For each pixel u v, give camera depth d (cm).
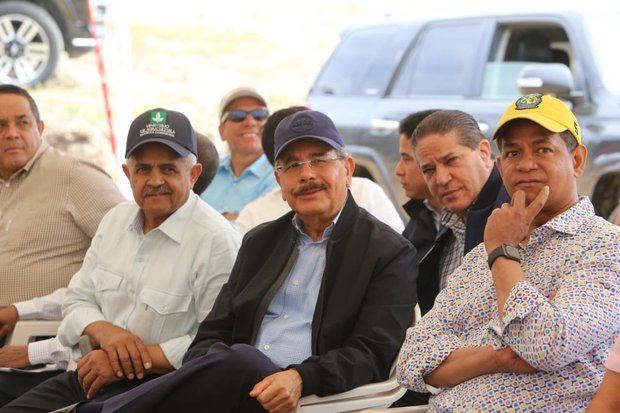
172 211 459
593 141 797
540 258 328
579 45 836
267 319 415
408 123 480
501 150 342
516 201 325
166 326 448
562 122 329
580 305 307
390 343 386
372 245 402
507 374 325
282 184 417
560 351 303
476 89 884
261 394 361
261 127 664
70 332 463
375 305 392
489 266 326
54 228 546
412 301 401
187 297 451
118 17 1148
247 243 432
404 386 357
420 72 925
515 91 867
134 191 457
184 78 1609
